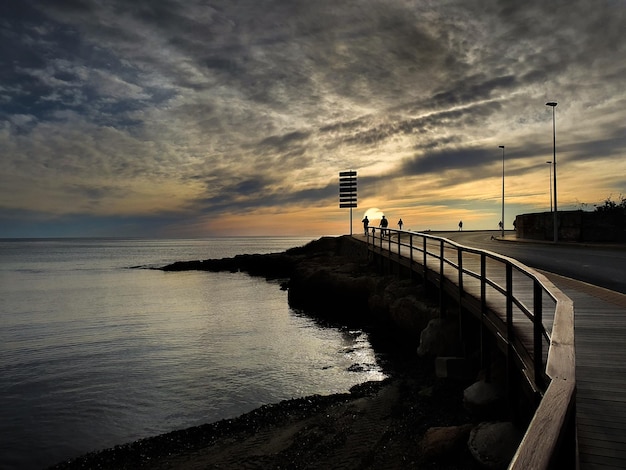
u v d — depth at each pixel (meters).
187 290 38.34
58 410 11.26
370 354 15.03
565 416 2.08
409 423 8.29
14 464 8.79
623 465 3.45
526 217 41.97
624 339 6.86
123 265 76.00
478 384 7.98
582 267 17.58
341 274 24.81
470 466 6.16
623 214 35.25
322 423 9.16
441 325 11.25
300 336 18.73
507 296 6.84
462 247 9.63
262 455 8.12
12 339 19.52
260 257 57.16
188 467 8.05
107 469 8.32
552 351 2.91
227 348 17.08
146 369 14.53
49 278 51.97
